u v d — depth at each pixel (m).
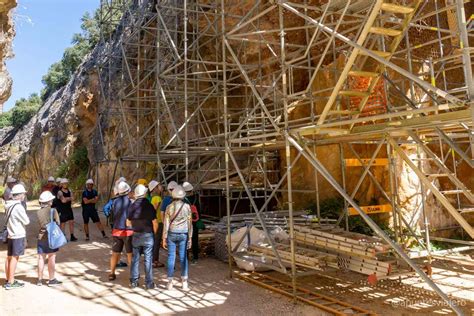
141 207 6.01
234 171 12.17
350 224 8.77
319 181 10.16
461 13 3.62
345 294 5.56
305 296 5.40
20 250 5.98
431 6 9.63
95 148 22.81
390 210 8.73
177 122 14.51
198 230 8.11
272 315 4.79
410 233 8.11
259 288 5.91
